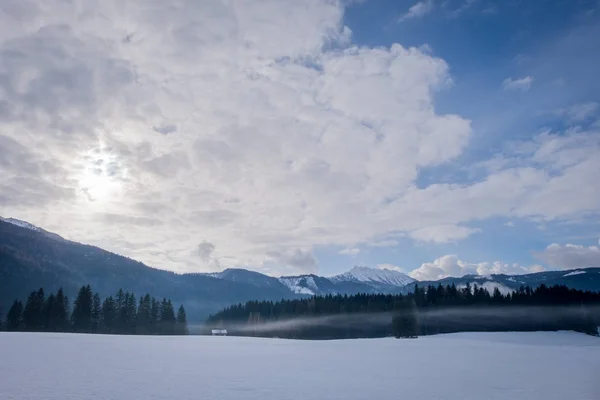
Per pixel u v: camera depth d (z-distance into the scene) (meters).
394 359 38.81
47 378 21.47
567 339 92.81
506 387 21.84
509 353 48.91
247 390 19.59
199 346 53.53
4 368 24.89
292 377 24.50
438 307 132.38
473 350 53.69
